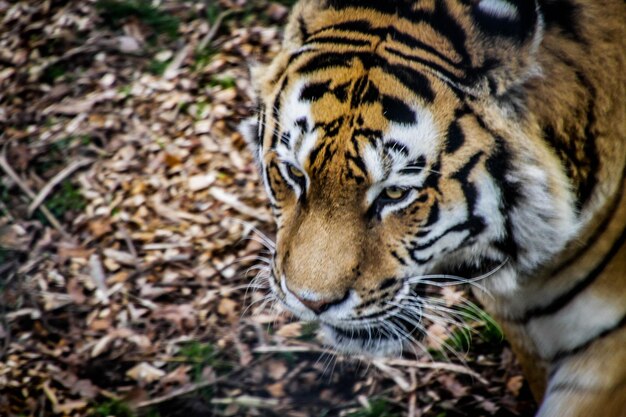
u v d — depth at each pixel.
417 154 6.05
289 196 6.61
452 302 9.23
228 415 9.41
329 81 6.16
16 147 12.69
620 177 6.47
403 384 9.47
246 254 10.95
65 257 11.21
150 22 14.27
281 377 9.72
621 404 6.61
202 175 11.96
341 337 7.08
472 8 5.99
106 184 12.06
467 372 9.45
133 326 10.41
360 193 6.16
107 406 9.46
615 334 6.71
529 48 5.89
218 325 10.30
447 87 6.04
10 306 10.73
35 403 9.57
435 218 6.27
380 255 6.37
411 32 6.11
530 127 6.04
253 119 7.16
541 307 7.02
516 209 6.27
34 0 15.24
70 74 13.78
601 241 6.59
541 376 7.72
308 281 6.27
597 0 6.33
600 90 6.23
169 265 11.00
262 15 14.12
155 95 13.12
